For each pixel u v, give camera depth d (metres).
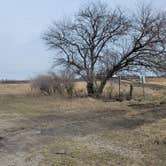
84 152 13.16
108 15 37.59
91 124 19.92
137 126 18.77
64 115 23.91
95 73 37.47
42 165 11.48
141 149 13.82
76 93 36.94
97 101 32.44
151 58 36.28
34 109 26.72
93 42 37.62
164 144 14.57
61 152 13.12
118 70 37.47
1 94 38.94
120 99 34.53
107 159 12.31
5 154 13.01
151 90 40.41
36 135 16.66
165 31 35.88
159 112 24.70
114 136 16.17
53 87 37.31
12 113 24.34
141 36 36.12
